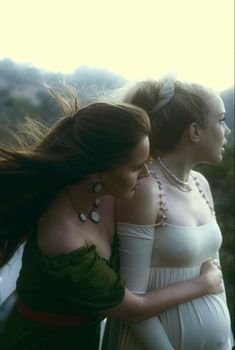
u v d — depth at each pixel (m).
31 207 1.53
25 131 1.61
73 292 1.46
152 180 1.67
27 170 1.49
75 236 1.49
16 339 1.59
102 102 1.50
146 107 1.72
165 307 1.64
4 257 1.61
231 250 5.49
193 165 1.78
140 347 1.75
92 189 1.51
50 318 1.54
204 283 1.72
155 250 1.67
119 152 1.45
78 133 1.46
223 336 1.81
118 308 1.57
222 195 5.78
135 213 1.63
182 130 1.70
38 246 1.50
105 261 1.53
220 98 1.74
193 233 1.70
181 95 1.70
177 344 1.73
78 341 1.58
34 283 1.51
